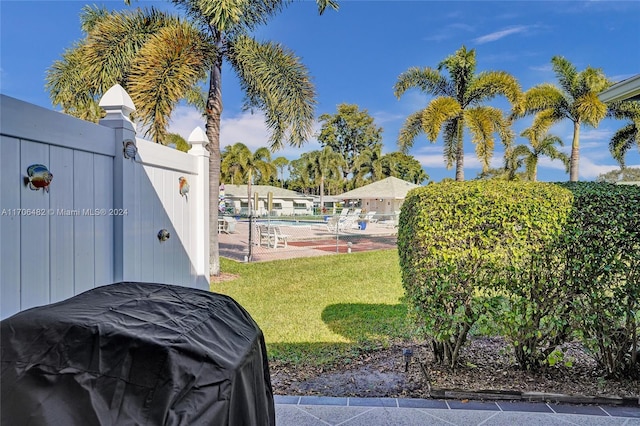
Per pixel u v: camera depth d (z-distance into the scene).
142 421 0.88
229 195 30.19
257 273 7.45
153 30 7.09
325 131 36.88
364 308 4.95
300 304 5.15
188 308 1.28
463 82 12.55
